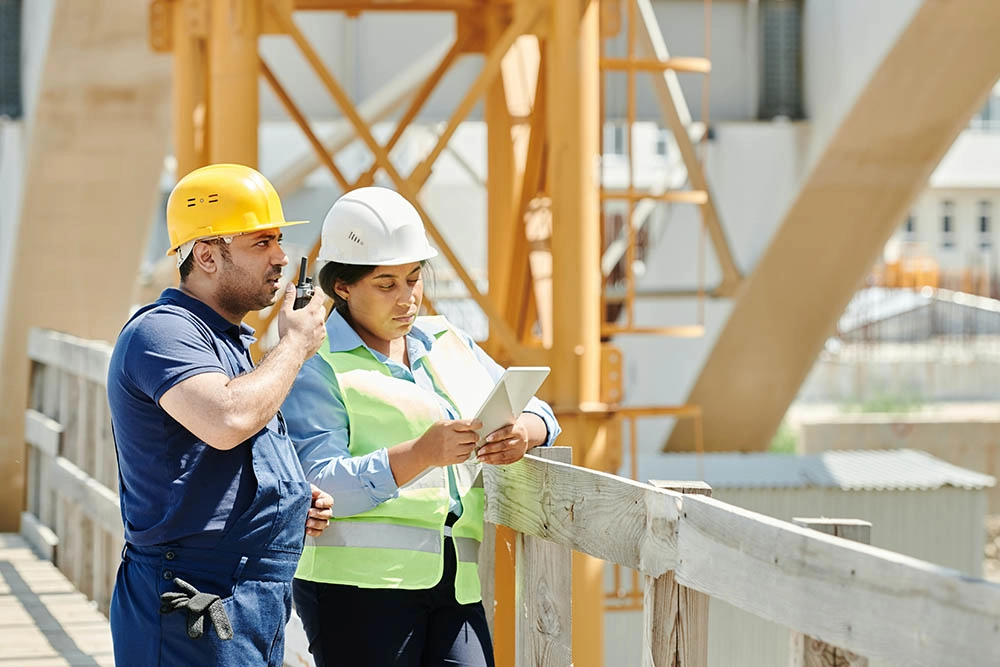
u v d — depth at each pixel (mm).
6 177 20172
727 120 21094
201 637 5656
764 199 21203
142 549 5801
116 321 21953
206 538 5723
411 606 6504
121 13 17422
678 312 24016
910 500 23078
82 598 13273
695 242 23078
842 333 58031
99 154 19562
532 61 15508
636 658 20719
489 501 7605
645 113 21703
